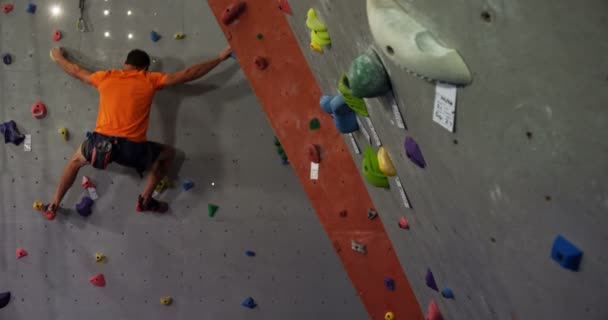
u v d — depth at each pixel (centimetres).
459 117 94
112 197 389
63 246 393
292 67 302
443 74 88
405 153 149
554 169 73
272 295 392
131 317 396
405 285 304
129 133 348
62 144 385
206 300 394
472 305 155
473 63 81
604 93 60
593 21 58
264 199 388
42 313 397
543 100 69
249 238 390
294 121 307
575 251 75
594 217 69
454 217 128
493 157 88
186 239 391
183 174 387
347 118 202
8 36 380
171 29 375
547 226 81
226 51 357
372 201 301
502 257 105
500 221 97
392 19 96
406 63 95
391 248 305
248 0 299
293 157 311
